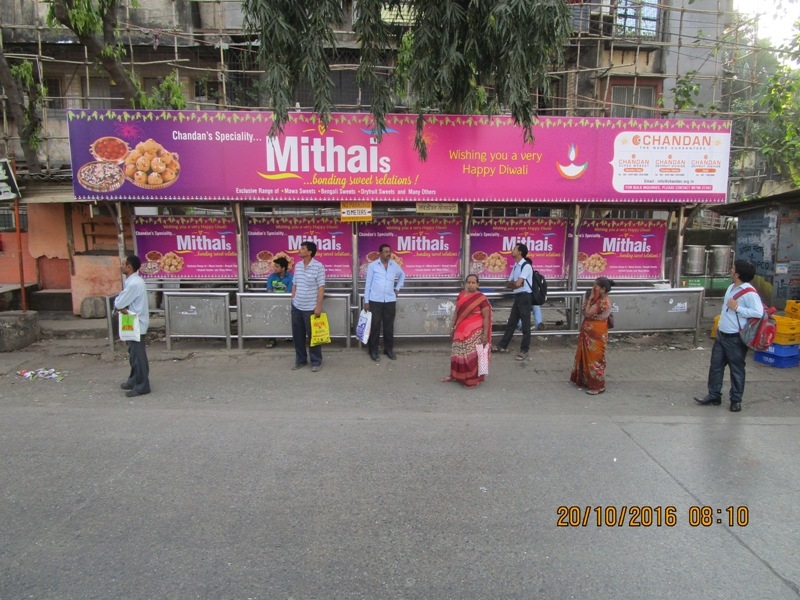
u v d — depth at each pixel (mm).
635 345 8594
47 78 12602
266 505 3625
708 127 8242
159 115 7633
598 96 14148
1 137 11859
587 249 9062
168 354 7949
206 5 12680
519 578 2879
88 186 7719
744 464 4320
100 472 4117
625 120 8094
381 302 7535
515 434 4934
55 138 10906
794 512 3598
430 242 8773
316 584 2818
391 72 8055
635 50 14211
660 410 5699
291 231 8680
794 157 12555
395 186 7902
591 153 8102
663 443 4742
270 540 3219
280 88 6199
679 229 8953
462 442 4730
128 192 7758
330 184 7852
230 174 7773
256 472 4125
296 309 7113
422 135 7480
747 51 15367
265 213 8648
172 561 3008
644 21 14422
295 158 7777
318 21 6125
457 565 2988
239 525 3381
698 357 7949
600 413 5602
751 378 6918
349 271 8773
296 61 6418
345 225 8703
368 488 3869
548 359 7781
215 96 12805
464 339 6406
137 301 6098
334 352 8094
